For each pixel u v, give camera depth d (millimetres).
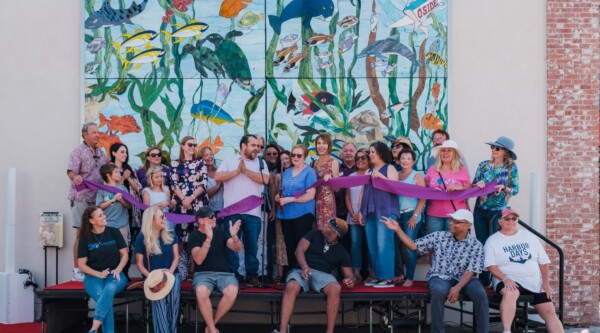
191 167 9211
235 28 10047
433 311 8375
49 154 10062
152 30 10055
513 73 10086
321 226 9086
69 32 10102
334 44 10039
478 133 10070
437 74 10047
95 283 8328
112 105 10031
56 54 10078
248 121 10023
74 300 9492
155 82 10039
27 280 9836
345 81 10047
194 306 9055
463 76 10078
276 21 10039
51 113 10070
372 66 10047
